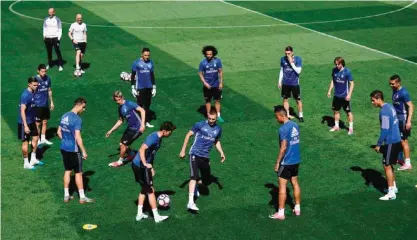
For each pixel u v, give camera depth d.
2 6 31.89
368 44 24.20
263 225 11.01
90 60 22.06
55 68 21.14
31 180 12.90
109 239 10.60
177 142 14.82
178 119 16.33
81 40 20.20
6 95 18.44
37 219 11.30
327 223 11.05
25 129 12.91
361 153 14.12
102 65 21.44
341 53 22.92
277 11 30.62
